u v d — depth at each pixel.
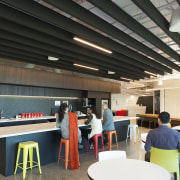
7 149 3.66
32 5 2.57
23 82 6.77
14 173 3.71
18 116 7.05
